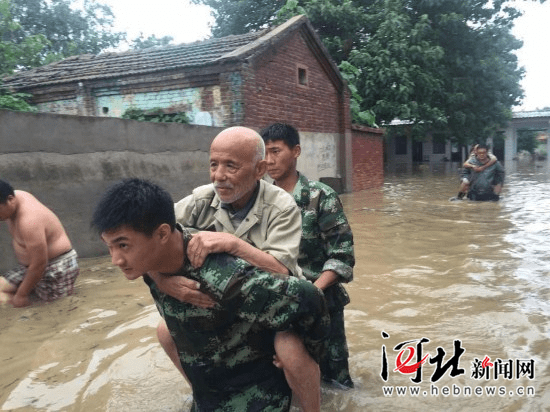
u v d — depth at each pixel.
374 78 18.14
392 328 3.58
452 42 21.19
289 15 17.34
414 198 11.70
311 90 11.49
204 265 1.76
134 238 1.57
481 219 8.31
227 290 1.75
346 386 2.73
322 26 18.98
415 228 7.57
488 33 21.52
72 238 5.89
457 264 5.31
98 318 3.85
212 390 2.06
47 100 10.73
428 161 32.50
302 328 1.94
